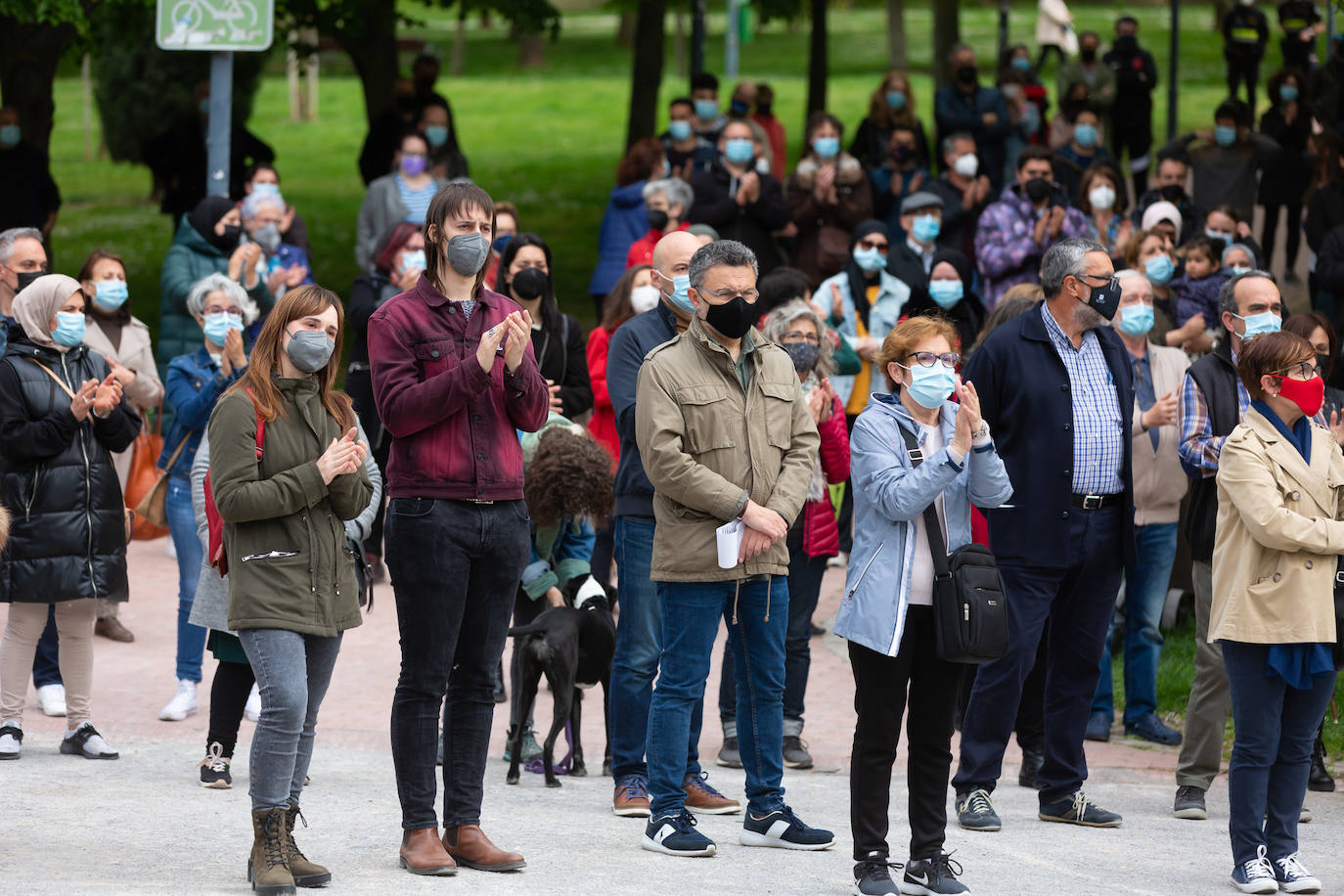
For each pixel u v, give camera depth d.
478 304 10.23
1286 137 31.91
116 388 13.23
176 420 14.95
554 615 13.05
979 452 10.01
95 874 9.84
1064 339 12.48
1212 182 30.09
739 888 10.01
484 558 10.03
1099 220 23.70
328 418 10.18
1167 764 14.74
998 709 12.23
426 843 10.09
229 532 9.84
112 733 14.47
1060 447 12.24
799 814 12.55
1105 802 13.26
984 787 12.29
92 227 46.66
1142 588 15.57
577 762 13.77
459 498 9.86
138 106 52.09
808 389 14.24
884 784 10.04
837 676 17.50
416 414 9.69
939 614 9.82
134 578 20.56
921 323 10.24
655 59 39.38
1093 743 15.46
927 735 10.09
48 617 14.41
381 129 31.14
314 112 76.19
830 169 23.89
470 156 60.91
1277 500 10.59
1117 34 37.62
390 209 24.72
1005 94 30.61
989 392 12.45
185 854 10.52
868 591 10.01
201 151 30.17
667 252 11.93
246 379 9.93
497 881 9.89
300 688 9.73
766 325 14.45
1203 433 12.96
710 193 23.86
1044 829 12.24
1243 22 43.88
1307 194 29.41
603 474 13.03
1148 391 15.48
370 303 18.94
